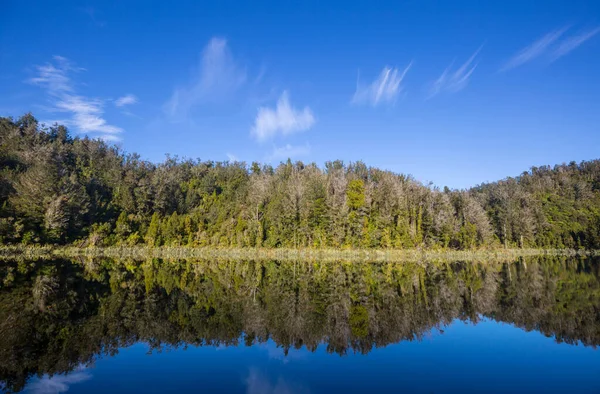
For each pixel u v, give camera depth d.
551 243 103.81
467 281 37.44
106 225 72.69
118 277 36.06
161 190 92.88
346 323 19.14
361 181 78.94
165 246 75.94
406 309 22.83
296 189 79.44
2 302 22.11
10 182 68.00
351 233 75.62
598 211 118.75
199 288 30.53
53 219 62.66
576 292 30.33
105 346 14.88
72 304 22.22
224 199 102.56
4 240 57.47
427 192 87.31
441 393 10.70
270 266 53.66
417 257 72.62
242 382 11.37
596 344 15.86
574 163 177.75
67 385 10.94
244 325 18.52
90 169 103.88
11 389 10.53
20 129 111.94
